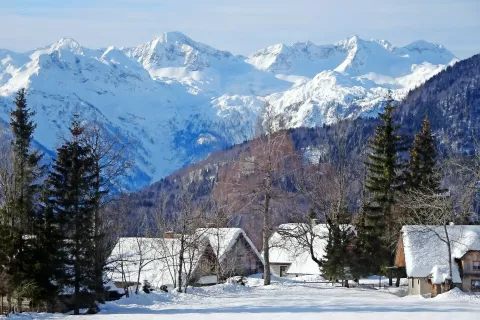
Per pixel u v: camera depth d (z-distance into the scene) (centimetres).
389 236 7812
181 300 6131
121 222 6875
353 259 7688
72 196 5188
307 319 4438
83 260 5244
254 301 5916
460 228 6931
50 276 5250
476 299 5925
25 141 5678
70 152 5250
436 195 6812
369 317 4500
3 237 5297
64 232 5228
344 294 6688
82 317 4703
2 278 5159
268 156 7375
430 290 6644
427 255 6819
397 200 7969
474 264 6606
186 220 7138
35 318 4691
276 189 7450
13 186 5659
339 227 8006
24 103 5762
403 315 4584
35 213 5500
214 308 5341
